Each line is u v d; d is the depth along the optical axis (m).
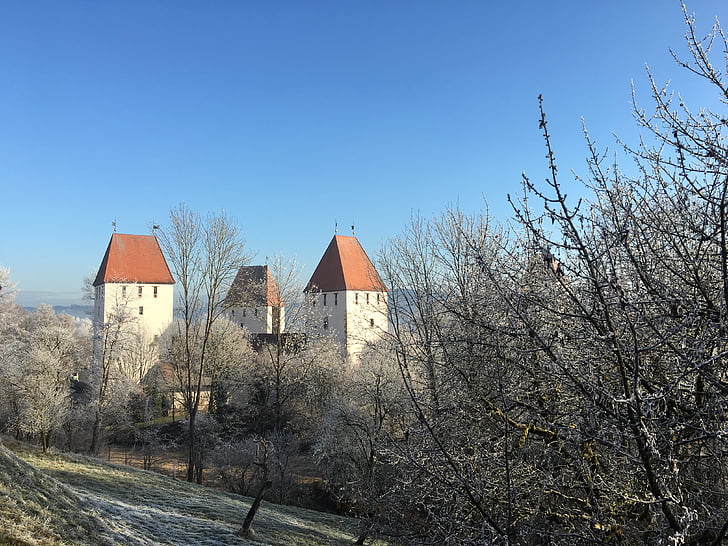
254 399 36.31
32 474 11.64
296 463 31.44
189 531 14.38
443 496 6.03
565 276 4.56
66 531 9.96
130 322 38.22
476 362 6.59
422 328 14.38
